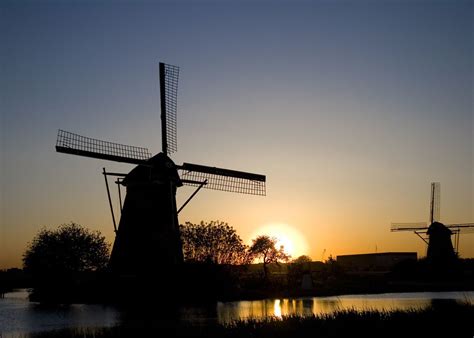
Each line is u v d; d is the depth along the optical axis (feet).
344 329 95.55
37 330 110.32
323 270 407.85
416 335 94.07
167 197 161.79
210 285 169.58
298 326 97.14
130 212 161.07
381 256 472.03
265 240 279.28
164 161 162.71
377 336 93.30
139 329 100.48
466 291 250.98
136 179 160.86
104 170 158.71
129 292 156.46
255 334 92.53
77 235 228.63
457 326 98.43
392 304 163.84
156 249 157.69
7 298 218.38
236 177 172.96
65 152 150.41
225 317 126.21
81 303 168.76
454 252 309.22
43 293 206.80
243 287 218.79
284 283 248.73
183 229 214.07
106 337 93.15
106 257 230.68
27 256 225.97
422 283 296.92
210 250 210.18
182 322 113.39
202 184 165.48
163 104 169.58
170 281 157.07
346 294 228.22
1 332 107.96
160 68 170.30
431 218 318.24
